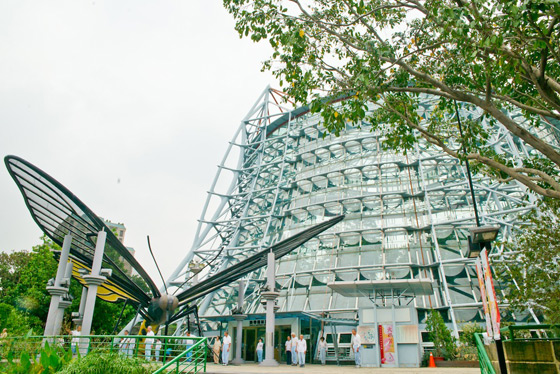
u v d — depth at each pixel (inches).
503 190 1679.4
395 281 1035.3
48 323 937.5
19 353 720.3
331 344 1416.1
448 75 620.4
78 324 1148.5
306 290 1701.5
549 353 340.2
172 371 600.4
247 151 2783.0
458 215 1736.0
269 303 965.2
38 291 1968.5
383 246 1748.3
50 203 943.7
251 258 1089.4
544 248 650.2
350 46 653.3
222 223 2272.4
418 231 1759.4
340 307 1562.5
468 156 606.5
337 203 2028.8
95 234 1032.2
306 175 2308.1
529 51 491.2
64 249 1017.5
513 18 413.7
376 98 661.9
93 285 872.3
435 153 1966.0
